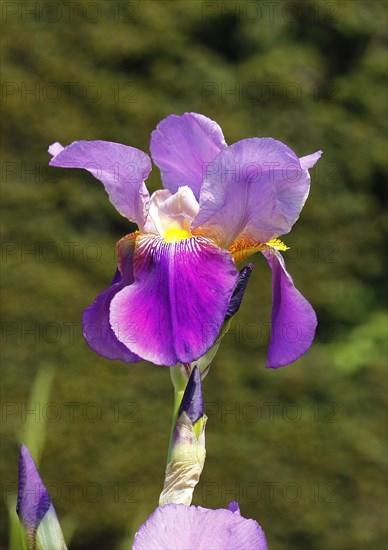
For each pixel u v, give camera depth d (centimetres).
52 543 82
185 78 130
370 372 128
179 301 81
